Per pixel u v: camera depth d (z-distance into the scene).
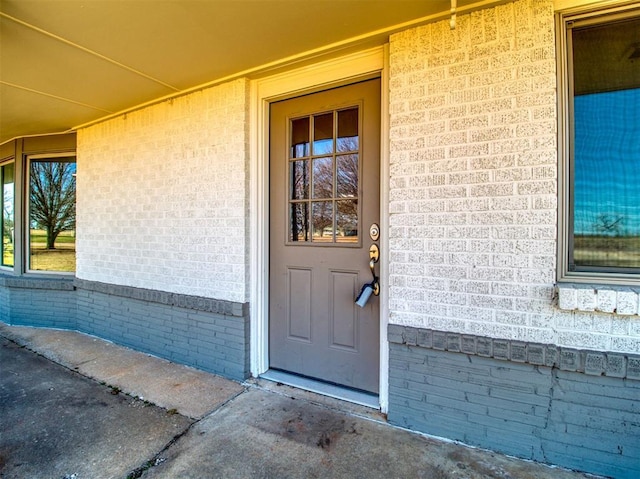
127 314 3.66
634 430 1.69
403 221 2.14
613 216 1.77
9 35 2.21
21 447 2.01
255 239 2.87
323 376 2.71
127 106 3.44
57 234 4.52
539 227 1.81
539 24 1.80
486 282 1.93
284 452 1.96
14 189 4.71
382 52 2.34
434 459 1.89
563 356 1.76
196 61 2.56
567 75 1.81
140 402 2.51
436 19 2.01
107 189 3.82
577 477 1.75
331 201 2.65
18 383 2.82
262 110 2.87
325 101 2.66
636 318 1.65
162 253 3.33
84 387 2.75
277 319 2.92
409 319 2.13
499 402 1.93
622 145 1.76
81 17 2.03
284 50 2.41
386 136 2.31
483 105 1.92
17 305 4.51
